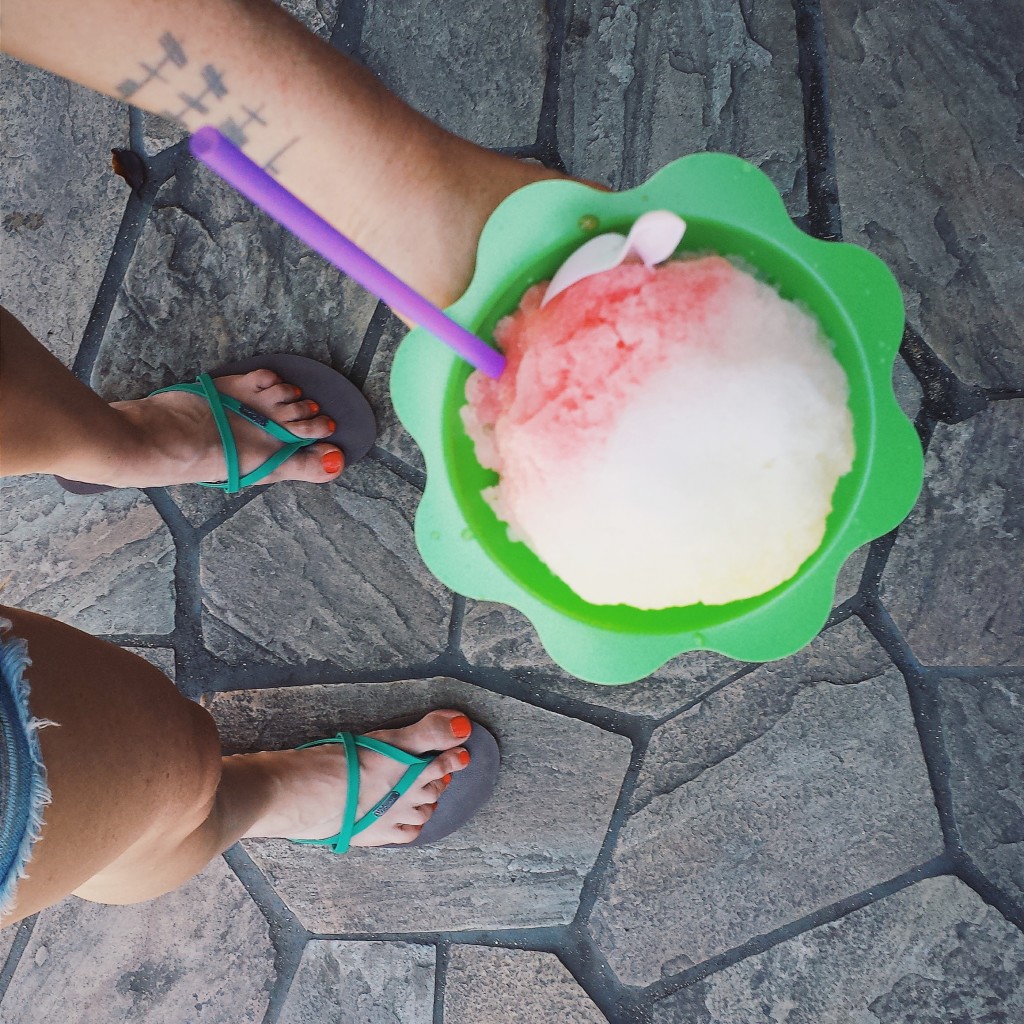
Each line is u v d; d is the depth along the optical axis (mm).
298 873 1449
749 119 1318
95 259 1402
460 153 843
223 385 1302
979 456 1298
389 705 1408
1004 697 1308
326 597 1404
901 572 1323
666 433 646
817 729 1349
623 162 1336
